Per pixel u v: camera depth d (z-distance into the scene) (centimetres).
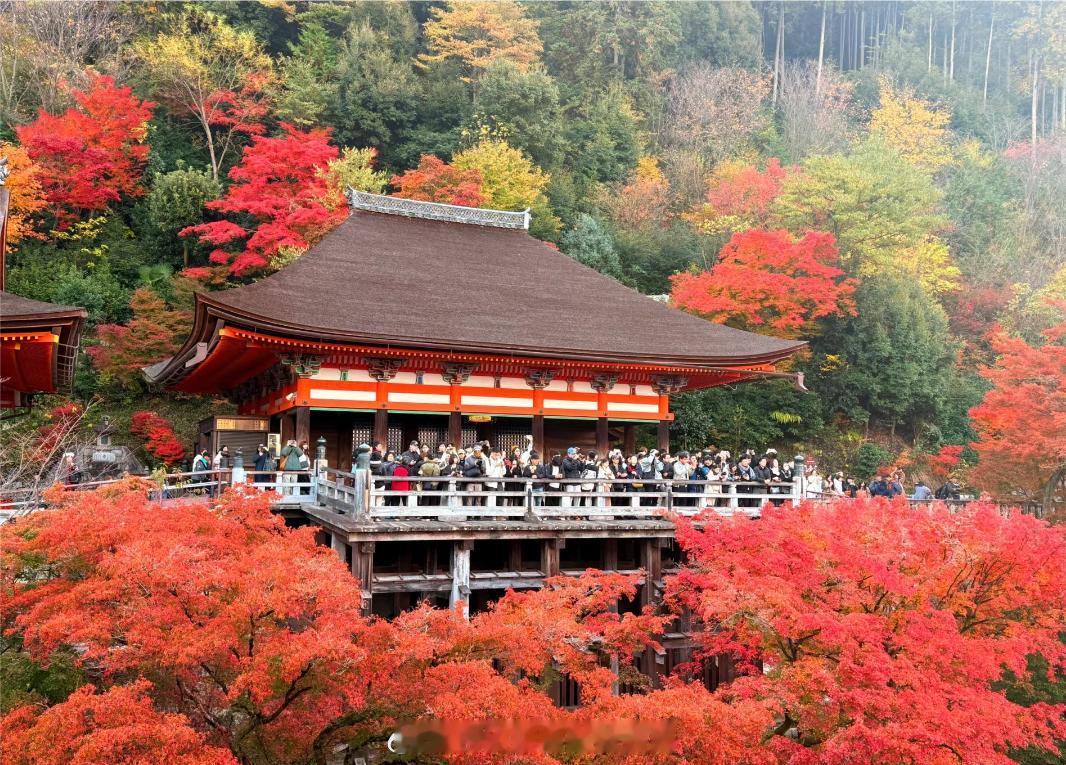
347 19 6356
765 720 1062
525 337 2377
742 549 1608
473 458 1867
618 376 2594
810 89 7644
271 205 4100
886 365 4612
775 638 1348
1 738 851
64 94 4706
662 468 2236
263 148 4234
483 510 1823
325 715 946
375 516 1700
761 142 7138
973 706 1170
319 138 4462
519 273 2898
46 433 2981
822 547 1493
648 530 1917
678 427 4084
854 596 1367
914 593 1338
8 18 4981
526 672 1234
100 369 3731
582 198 5822
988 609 1520
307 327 2017
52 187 4322
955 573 1452
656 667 1903
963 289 5641
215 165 4941
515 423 2714
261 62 5306
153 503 1333
